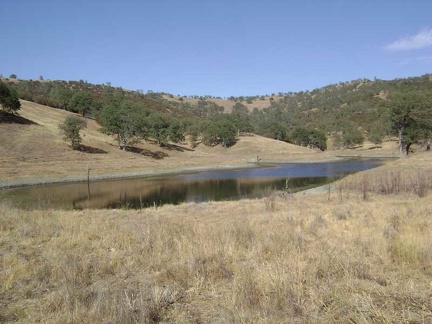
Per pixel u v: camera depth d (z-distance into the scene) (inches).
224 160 3358.8
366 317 160.2
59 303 192.5
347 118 6830.7
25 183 1769.2
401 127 2733.8
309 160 3474.4
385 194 888.9
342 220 481.4
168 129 3688.5
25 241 344.8
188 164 2896.2
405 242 280.8
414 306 175.3
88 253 305.4
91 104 4232.3
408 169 1350.9
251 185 1684.3
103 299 189.9
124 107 3791.8
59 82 6865.2
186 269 246.1
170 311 184.9
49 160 2287.2
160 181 1966.0
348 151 4269.2
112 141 3265.3
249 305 184.5
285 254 275.3
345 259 248.2
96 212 737.6
